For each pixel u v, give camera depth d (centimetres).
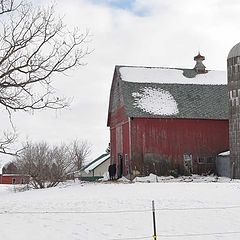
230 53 4453
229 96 4438
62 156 6900
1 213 2067
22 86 1998
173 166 4675
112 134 5312
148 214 2019
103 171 7231
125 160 4775
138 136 4622
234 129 4378
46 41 2139
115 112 5166
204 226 1742
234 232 1622
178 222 1827
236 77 4375
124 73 5041
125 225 1764
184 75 5256
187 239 1507
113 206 2298
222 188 2998
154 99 4819
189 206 2234
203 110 4844
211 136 4816
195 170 4734
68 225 1756
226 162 4603
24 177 5150
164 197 2600
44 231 1628
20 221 1833
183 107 4819
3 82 1967
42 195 3209
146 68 5219
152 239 1498
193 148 4753
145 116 4628
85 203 2450
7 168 8869
